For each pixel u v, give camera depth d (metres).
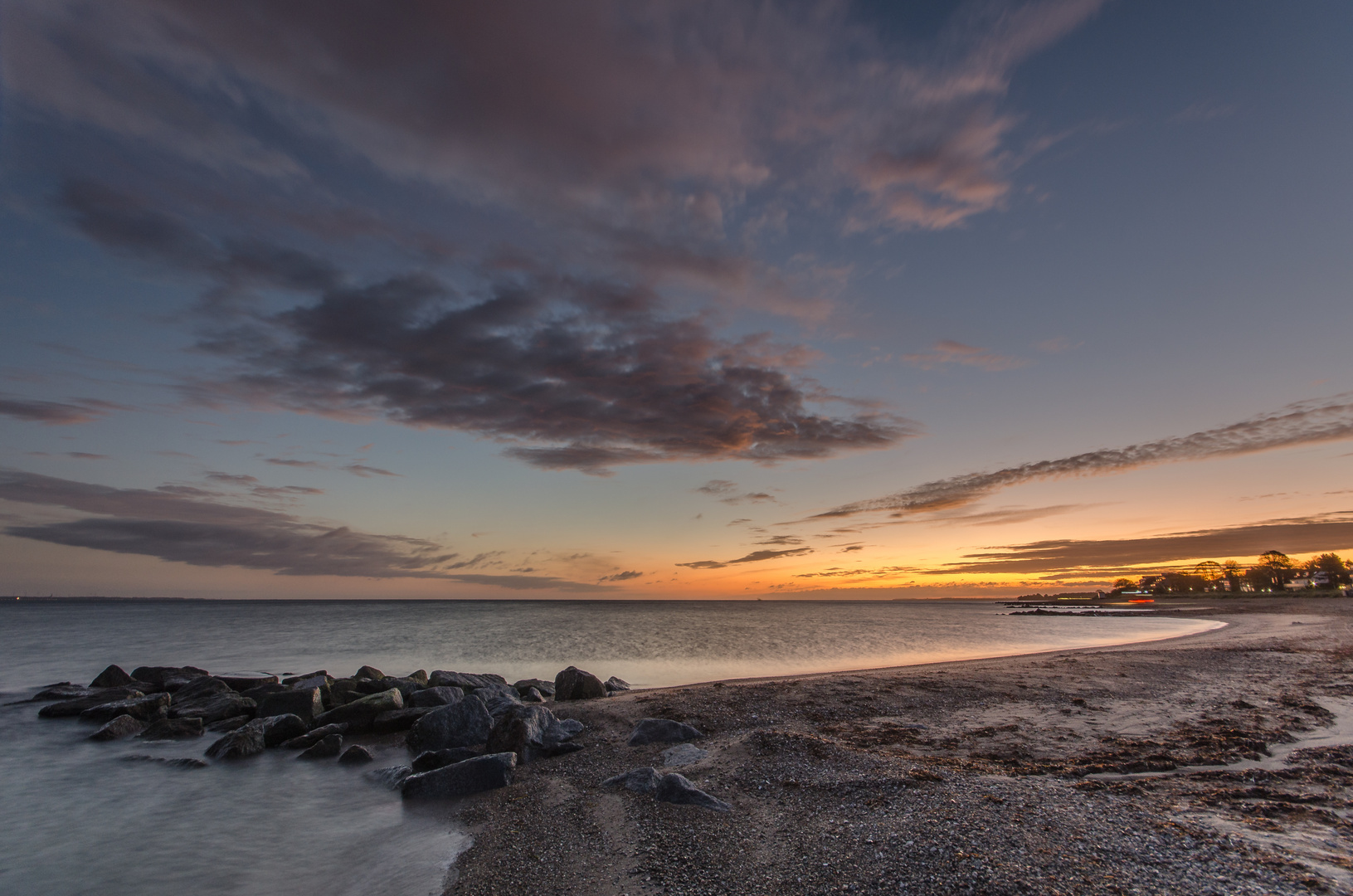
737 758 14.22
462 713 18.52
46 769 16.83
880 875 8.09
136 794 14.68
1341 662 27.86
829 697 22.14
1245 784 11.38
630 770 14.30
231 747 17.83
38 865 10.91
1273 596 130.38
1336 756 12.98
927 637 61.66
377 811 13.10
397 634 67.56
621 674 34.34
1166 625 74.38
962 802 10.29
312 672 37.34
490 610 168.12
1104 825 9.16
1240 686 22.45
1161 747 14.41
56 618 110.94
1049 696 21.61
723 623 94.00
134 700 23.48
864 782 11.79
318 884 9.84
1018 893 7.27
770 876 8.52
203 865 10.76
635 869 9.18
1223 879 7.43
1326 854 8.12
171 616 118.56
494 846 10.62
